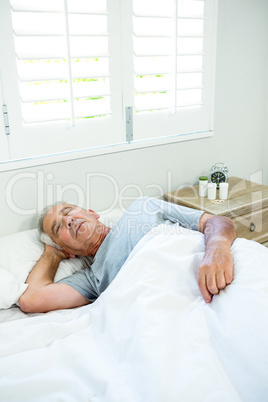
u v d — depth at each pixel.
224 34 2.26
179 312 1.16
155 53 1.98
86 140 1.93
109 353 1.13
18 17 1.62
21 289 1.46
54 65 1.76
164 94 2.13
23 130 1.75
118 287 1.28
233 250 1.30
